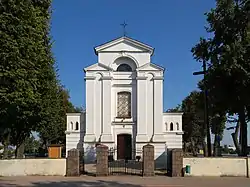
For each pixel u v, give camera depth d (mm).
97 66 46969
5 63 23703
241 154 36219
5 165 29516
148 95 46469
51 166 29641
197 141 70688
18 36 24203
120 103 47031
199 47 36531
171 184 24344
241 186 23469
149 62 47000
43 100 36000
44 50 30406
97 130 46188
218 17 35750
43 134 60125
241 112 35750
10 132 39875
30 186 22922
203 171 29391
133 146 45844
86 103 46500
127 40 47531
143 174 29078
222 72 33344
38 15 29016
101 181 25812
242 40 33531
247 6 33969
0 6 23812
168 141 45781
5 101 24672
